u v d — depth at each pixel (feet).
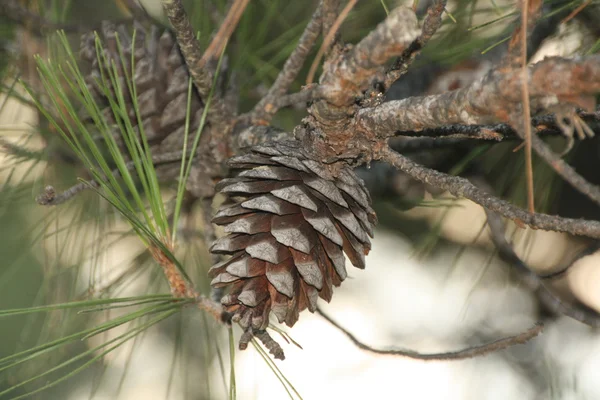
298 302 3.40
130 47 3.74
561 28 3.80
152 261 3.97
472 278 4.14
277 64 4.04
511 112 3.16
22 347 3.89
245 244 3.39
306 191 3.40
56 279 3.93
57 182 3.95
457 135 3.45
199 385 4.15
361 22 3.91
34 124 3.90
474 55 3.95
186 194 3.94
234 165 3.46
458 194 3.31
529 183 3.14
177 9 3.42
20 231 4.11
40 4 3.83
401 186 4.04
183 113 3.75
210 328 4.10
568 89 3.10
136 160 3.53
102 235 3.92
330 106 3.30
